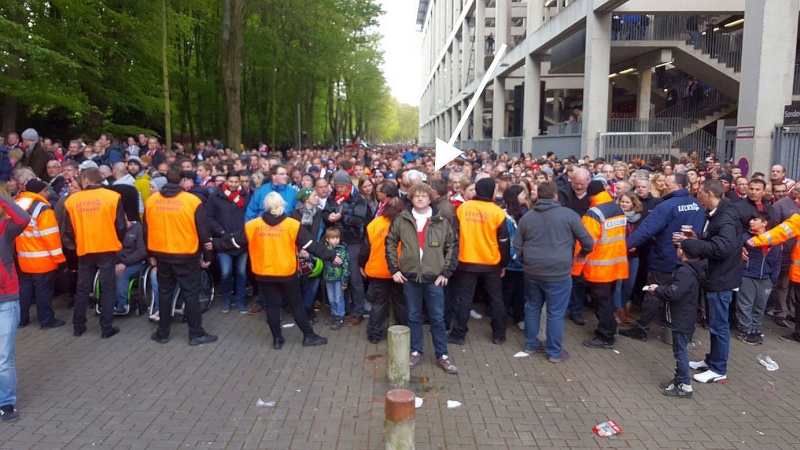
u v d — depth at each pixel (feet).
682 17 71.46
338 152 84.38
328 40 99.50
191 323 22.06
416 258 19.43
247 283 29.37
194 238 21.58
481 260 21.48
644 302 23.31
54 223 23.40
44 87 51.44
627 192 25.34
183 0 68.23
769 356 21.61
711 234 18.85
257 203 26.40
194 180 28.58
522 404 17.42
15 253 23.36
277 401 17.38
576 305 25.66
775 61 38.19
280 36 95.66
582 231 20.10
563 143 73.05
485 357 21.35
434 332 20.06
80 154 37.55
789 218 23.09
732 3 62.75
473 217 21.40
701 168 43.11
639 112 82.23
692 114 79.05
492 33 152.35
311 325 23.79
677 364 18.04
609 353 21.85
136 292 26.12
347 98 172.04
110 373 19.34
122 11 62.13
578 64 78.28
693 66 73.72
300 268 23.54
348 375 19.39
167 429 15.64
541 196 20.51
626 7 62.75
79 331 22.98
